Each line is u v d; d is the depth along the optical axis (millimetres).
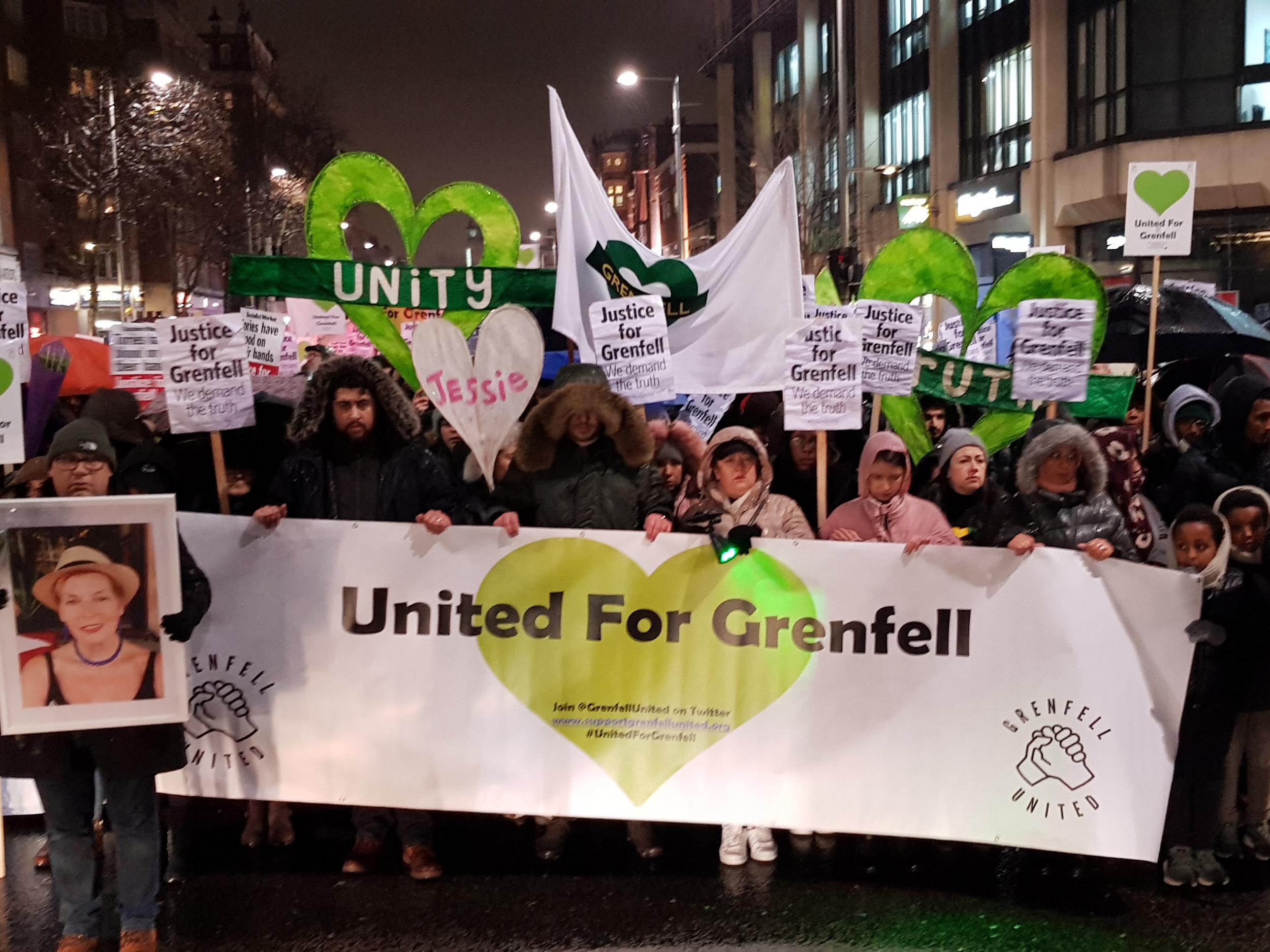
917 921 4211
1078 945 4016
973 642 4414
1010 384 6191
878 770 4465
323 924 4164
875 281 7012
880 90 39250
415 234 7195
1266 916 4246
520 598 4531
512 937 4066
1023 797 4402
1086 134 27859
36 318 41688
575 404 4582
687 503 5320
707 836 5016
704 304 6176
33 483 4137
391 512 4660
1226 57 24656
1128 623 4309
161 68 52844
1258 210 24906
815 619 4465
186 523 4566
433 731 4559
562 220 6133
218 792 4605
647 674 4527
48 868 4680
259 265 5984
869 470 4816
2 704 3709
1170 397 6430
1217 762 4492
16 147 41875
